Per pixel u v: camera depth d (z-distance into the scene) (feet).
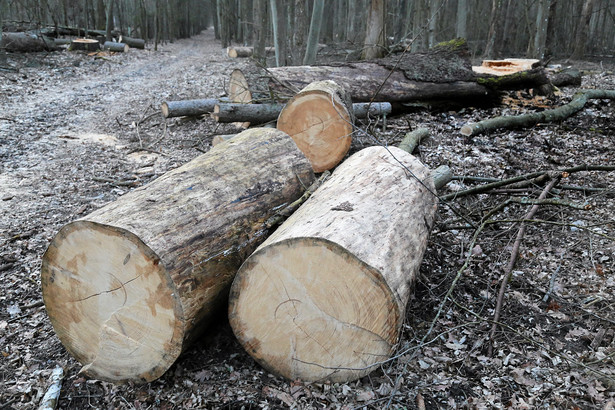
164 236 8.34
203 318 9.06
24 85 37.73
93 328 8.87
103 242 8.25
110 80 43.62
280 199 11.46
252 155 11.84
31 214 16.21
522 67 31.50
